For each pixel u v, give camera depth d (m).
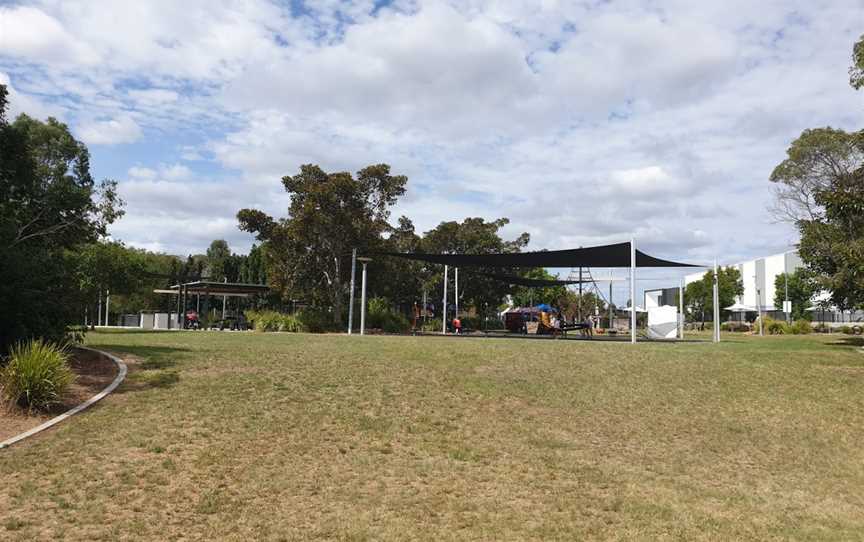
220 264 53.75
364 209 28.89
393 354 13.64
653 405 10.15
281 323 27.03
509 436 8.28
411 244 34.25
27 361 8.23
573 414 9.47
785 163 22.97
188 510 5.54
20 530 4.96
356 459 7.09
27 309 10.25
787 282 51.12
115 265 25.36
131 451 6.86
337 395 9.61
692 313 56.38
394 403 9.39
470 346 15.92
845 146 21.36
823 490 7.08
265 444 7.36
